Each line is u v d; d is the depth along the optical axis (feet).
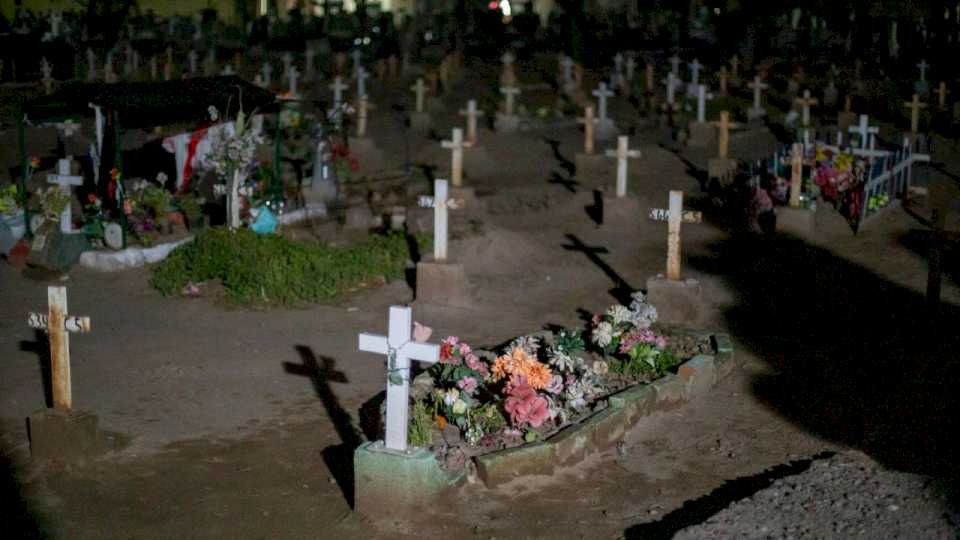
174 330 46.93
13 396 38.52
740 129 100.78
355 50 138.92
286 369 42.22
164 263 54.34
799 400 39.52
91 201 58.80
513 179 81.92
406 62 137.08
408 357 29.12
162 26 154.71
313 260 53.47
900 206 71.87
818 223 66.95
